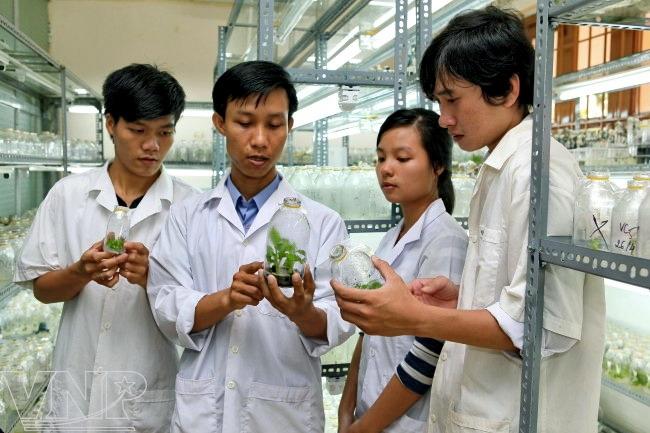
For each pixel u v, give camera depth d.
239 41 3.85
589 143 3.12
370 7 2.20
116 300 1.62
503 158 1.04
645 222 0.80
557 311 0.95
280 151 1.27
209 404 1.24
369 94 2.30
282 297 1.09
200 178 5.72
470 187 2.26
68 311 1.67
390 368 1.41
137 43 5.62
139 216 1.64
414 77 2.03
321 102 2.62
